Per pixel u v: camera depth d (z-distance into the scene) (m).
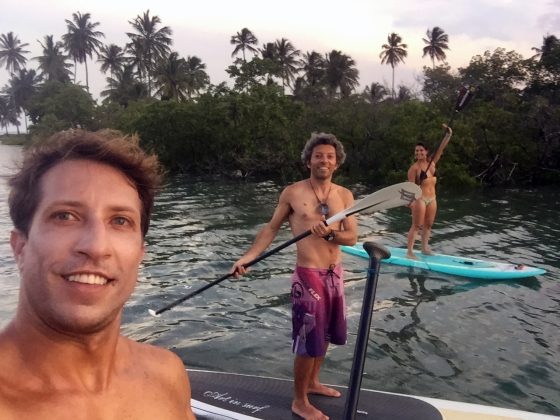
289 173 28.67
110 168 1.20
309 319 3.46
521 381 4.89
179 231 12.34
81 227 1.12
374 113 28.06
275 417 3.35
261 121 28.58
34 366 1.09
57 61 70.06
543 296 7.27
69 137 1.20
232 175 30.42
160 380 1.36
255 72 31.55
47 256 1.07
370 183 26.19
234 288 7.65
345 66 58.47
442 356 5.40
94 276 1.08
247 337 5.91
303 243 3.56
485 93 32.19
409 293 7.34
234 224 13.36
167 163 32.31
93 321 1.08
